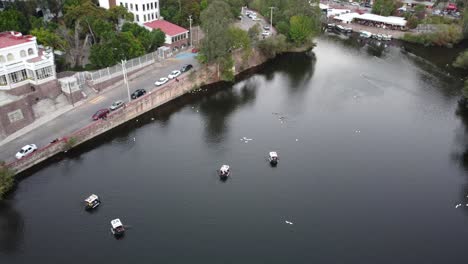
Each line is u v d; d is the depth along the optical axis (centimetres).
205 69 16588
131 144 12562
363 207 10219
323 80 17725
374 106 15275
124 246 9031
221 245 9075
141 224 9588
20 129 12238
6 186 10362
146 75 15838
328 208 10156
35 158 11269
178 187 10762
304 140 12925
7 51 12500
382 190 10806
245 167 11569
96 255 8806
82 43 16888
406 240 9306
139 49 15912
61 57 15162
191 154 12119
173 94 15350
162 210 9994
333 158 12044
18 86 12700
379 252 8975
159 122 13900
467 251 9050
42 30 15000
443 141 13025
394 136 13250
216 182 10962
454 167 11762
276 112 14725
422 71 18888
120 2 18925
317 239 9275
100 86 14450
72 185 10744
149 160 11819
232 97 15925
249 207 10131
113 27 16825
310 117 14388
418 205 10338
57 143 11694
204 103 15375
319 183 10994
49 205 10081
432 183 11106
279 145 12631
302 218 9838
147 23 18512
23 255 8812
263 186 10838
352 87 16925
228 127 13638
